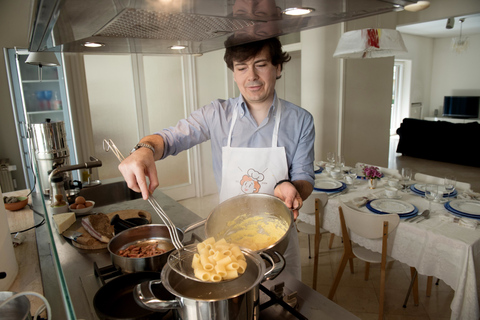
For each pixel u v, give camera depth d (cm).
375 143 482
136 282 81
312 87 419
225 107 132
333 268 253
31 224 148
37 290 100
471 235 161
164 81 385
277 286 78
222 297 56
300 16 65
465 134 573
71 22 60
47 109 361
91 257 107
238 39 95
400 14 472
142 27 69
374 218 180
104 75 350
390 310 205
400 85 910
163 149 113
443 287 227
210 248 66
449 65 949
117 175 375
